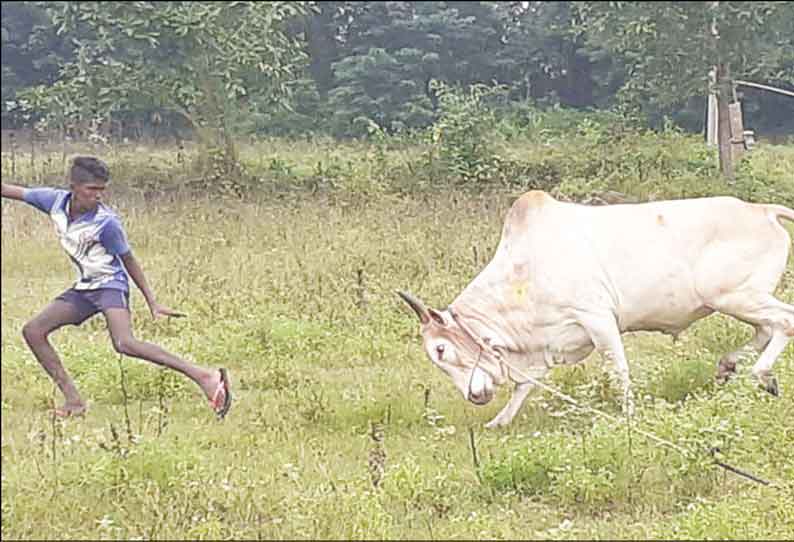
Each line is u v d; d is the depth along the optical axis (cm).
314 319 1247
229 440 877
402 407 948
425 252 1396
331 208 1407
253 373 1070
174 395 999
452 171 1399
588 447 786
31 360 1011
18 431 832
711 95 938
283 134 944
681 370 1010
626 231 983
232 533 660
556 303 965
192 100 834
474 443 835
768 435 827
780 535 670
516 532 680
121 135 1023
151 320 1210
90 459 763
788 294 1128
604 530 683
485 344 959
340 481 762
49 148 963
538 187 1230
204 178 1207
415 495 742
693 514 687
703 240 991
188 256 1314
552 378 1034
